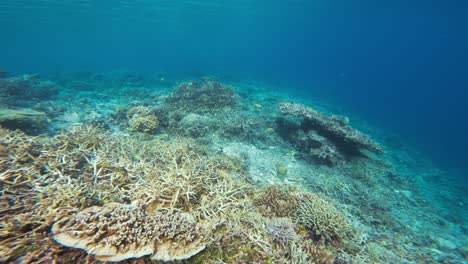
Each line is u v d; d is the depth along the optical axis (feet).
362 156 33.12
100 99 50.16
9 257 8.74
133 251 9.00
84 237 9.04
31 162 15.23
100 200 12.73
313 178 26.43
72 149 17.78
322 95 132.36
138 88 66.39
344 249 15.56
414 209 26.22
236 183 18.39
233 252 11.71
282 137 35.53
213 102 41.24
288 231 13.56
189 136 30.37
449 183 40.70
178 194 13.58
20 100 40.81
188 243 10.38
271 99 62.49
